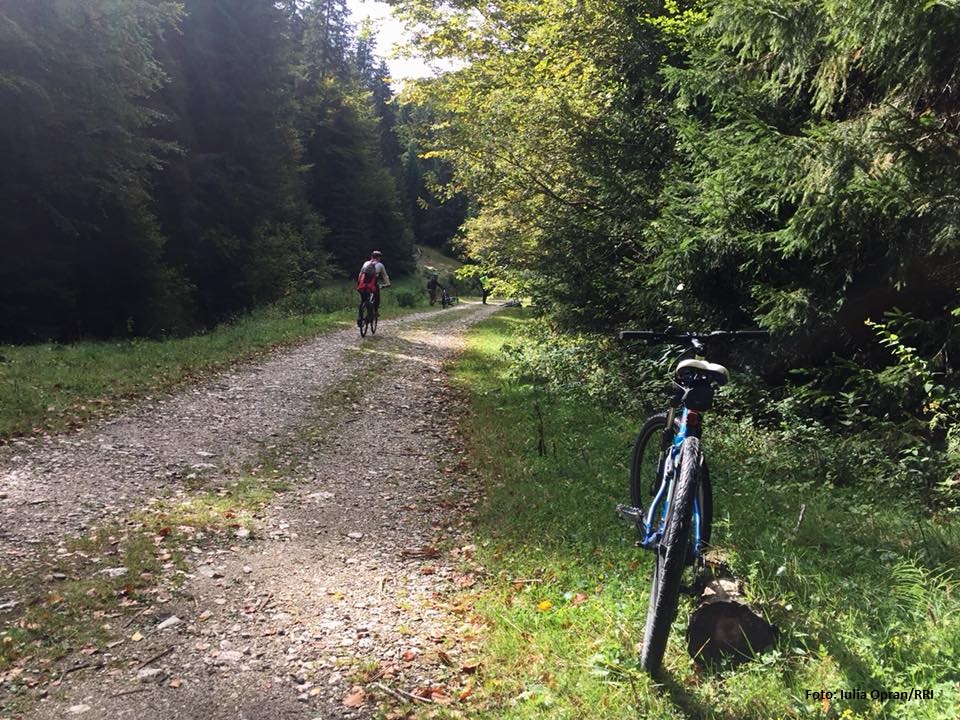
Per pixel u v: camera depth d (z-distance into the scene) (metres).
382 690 3.29
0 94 18.14
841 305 7.04
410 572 4.68
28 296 20.88
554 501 5.82
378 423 8.98
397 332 19.69
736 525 4.96
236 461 7.02
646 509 4.98
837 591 3.79
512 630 3.74
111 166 22.02
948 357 6.65
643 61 11.95
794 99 7.82
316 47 63.41
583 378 11.06
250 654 3.61
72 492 5.78
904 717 2.68
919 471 5.79
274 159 36.88
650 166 11.63
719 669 3.22
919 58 5.89
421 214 95.50
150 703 3.20
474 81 14.98
